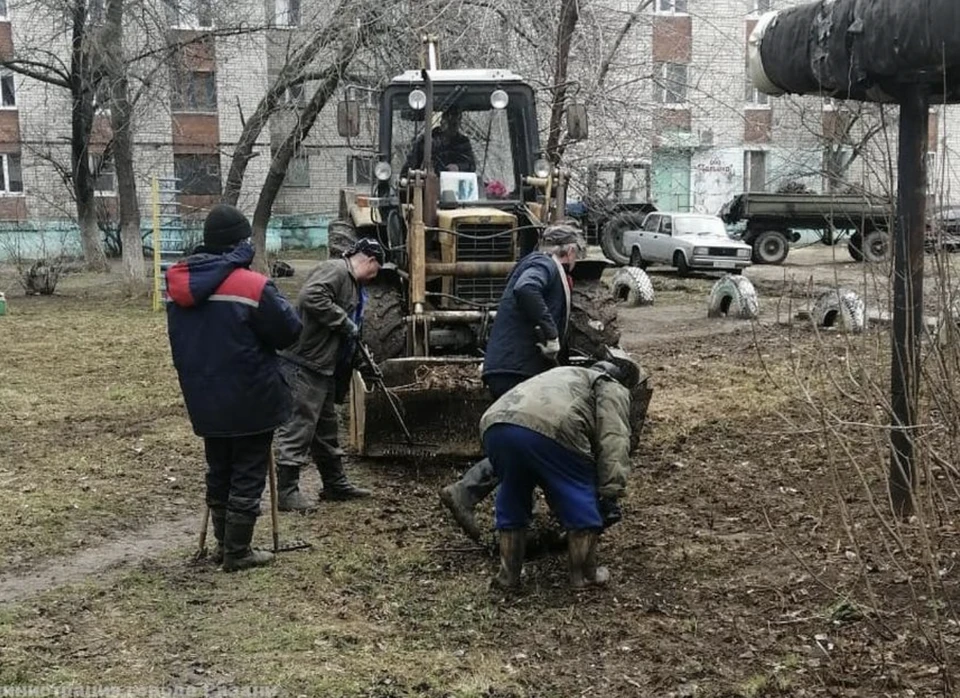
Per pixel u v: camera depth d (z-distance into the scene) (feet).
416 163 28.45
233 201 62.69
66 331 46.65
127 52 63.26
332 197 108.99
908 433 14.08
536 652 13.28
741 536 17.35
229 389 15.72
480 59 44.80
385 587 15.69
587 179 50.90
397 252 27.35
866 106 20.24
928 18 14.02
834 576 15.12
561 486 14.97
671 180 102.17
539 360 17.37
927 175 15.83
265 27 59.21
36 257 95.25
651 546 17.12
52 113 98.48
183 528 18.98
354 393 22.74
